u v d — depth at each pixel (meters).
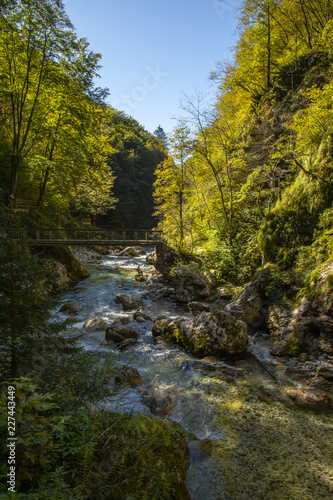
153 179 61.41
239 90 17.12
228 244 13.58
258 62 17.34
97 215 47.50
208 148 14.74
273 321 7.91
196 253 15.30
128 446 2.32
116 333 7.72
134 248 28.05
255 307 8.49
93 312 10.51
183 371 6.11
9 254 2.98
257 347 7.29
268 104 14.86
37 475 1.92
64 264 15.92
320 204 8.35
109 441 2.43
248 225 13.34
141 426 2.75
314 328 6.83
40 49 12.62
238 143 15.96
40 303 3.21
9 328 2.98
